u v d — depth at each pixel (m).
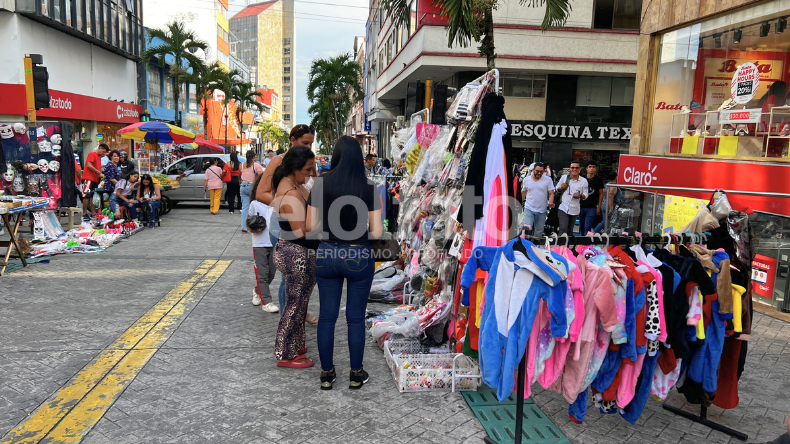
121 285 6.29
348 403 3.41
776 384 3.89
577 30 15.72
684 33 7.88
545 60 15.77
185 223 12.72
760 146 6.53
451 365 3.86
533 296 2.79
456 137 4.71
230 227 12.04
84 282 6.39
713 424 3.27
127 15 24.16
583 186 9.29
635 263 3.03
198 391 3.50
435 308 4.21
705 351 3.15
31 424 2.99
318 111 44.22
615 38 15.88
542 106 17.45
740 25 6.80
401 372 3.60
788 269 5.63
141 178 11.62
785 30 6.14
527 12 15.70
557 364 2.96
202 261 7.89
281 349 3.92
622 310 2.91
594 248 3.11
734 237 3.26
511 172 3.79
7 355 3.99
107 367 3.82
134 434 2.93
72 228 10.09
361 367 3.64
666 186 7.50
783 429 3.26
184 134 16.98
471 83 4.49
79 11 18.92
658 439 3.11
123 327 4.73
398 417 3.23
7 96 15.30
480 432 3.09
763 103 6.51
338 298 3.58
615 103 17.53
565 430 3.17
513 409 3.39
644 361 3.09
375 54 34.75
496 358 2.88
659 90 8.48
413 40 16.73
